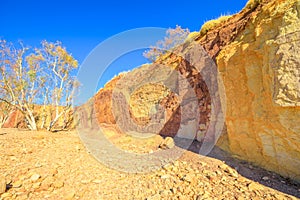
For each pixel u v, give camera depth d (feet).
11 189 10.30
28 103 35.99
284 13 11.40
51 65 36.27
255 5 18.71
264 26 12.93
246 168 12.55
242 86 14.56
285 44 10.66
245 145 13.96
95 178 12.42
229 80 15.78
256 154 13.14
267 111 12.01
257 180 11.00
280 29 11.26
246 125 13.89
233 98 15.28
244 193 9.71
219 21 25.67
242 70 14.67
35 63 34.83
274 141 11.59
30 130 33.91
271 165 11.93
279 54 10.80
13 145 19.69
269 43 11.63
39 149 18.85
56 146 20.79
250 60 13.76
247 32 15.61
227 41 20.10
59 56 36.22
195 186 10.85
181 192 10.30
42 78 36.01
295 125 10.08
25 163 14.35
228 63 15.93
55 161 15.30
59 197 9.77
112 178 12.58
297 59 9.99
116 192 10.59
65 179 11.98
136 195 10.21
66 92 37.73
